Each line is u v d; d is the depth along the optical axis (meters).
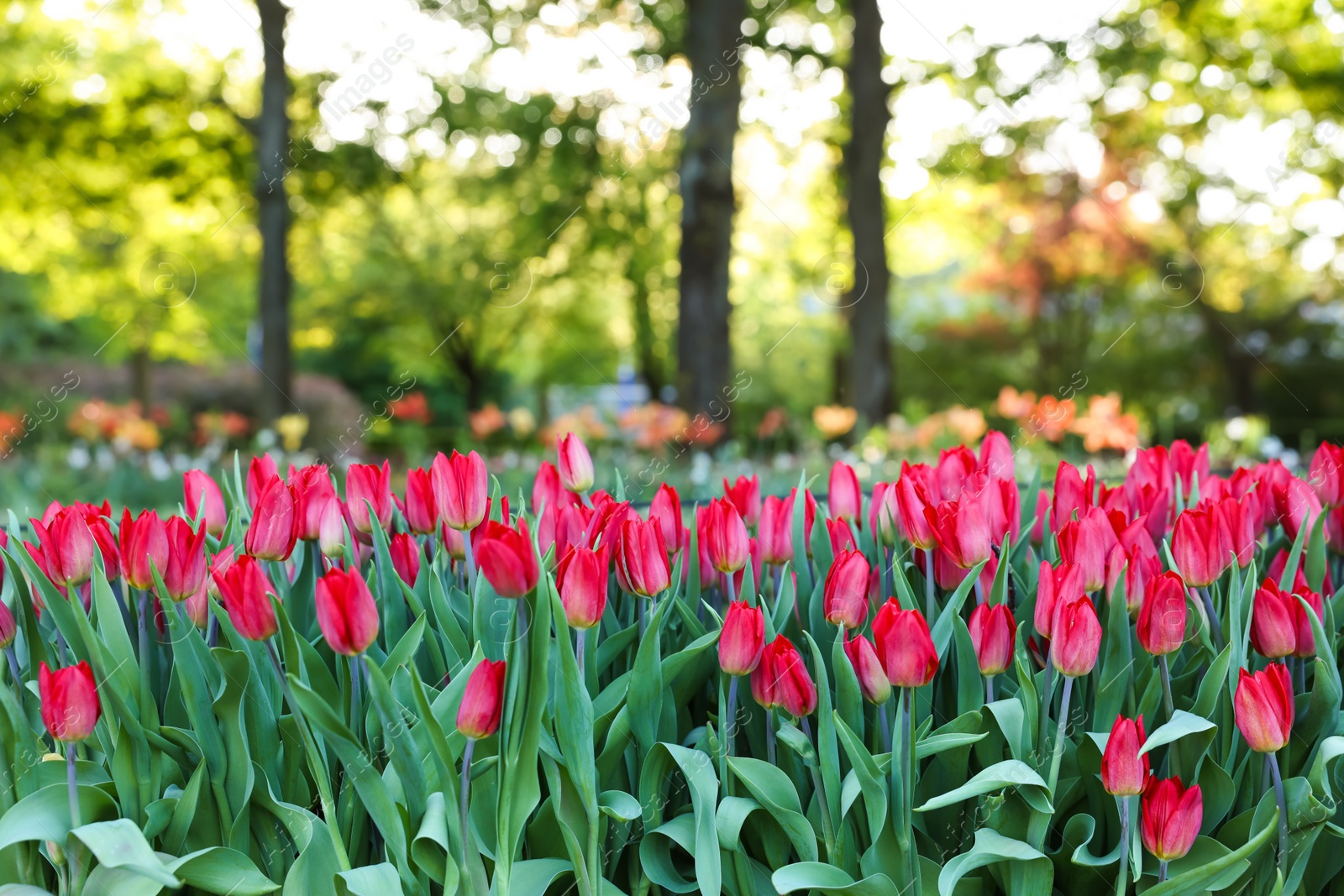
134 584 1.14
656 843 1.21
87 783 1.13
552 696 1.16
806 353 21.95
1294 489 1.57
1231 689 1.20
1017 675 1.18
